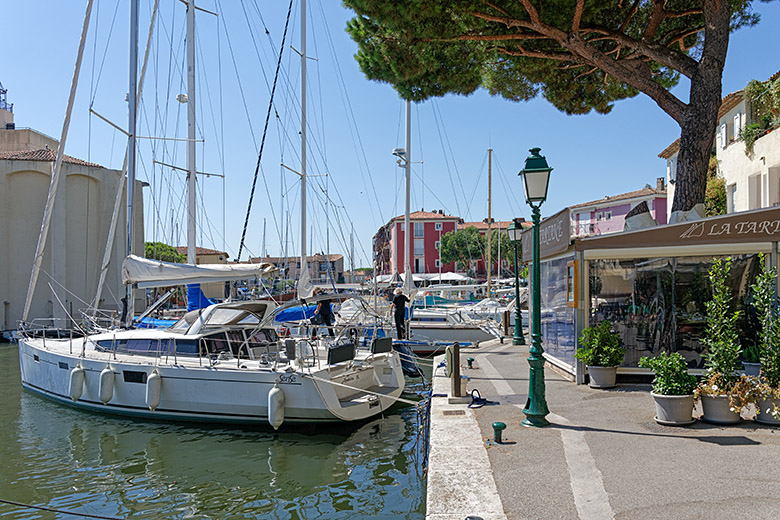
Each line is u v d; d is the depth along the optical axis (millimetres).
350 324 15375
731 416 7059
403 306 18219
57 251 32031
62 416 12461
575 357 10242
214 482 8453
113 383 12094
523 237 17031
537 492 5074
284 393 10594
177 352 12195
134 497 7914
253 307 12977
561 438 6793
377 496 7805
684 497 4789
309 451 9836
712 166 23281
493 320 25156
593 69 14547
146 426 11477
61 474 8875
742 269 9617
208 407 11156
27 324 16219
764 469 5387
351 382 11758
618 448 6277
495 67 15859
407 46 13000
